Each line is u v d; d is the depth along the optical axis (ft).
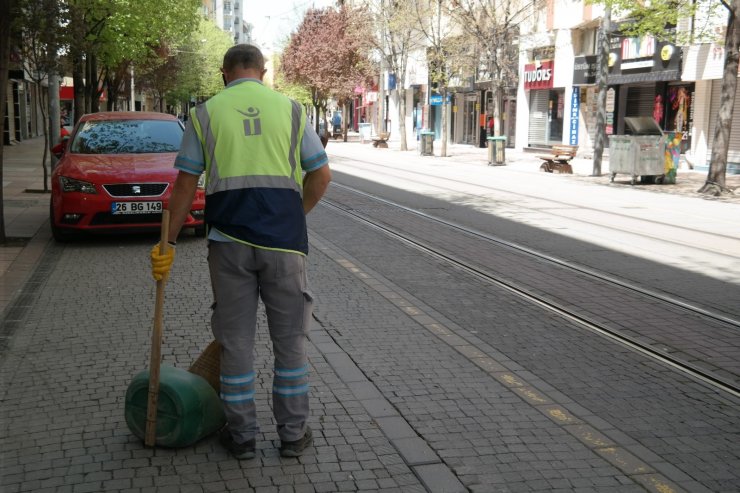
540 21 112.47
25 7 44.39
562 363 18.34
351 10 155.53
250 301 12.49
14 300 23.26
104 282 25.86
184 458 12.69
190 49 183.11
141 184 32.48
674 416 15.20
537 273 28.68
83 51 52.37
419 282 26.81
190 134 12.41
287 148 12.46
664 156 66.13
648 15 61.57
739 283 27.55
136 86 139.33
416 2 114.01
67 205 32.09
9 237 34.40
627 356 19.03
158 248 12.55
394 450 13.17
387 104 196.13
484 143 136.98
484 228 39.52
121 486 11.73
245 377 12.54
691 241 36.42
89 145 35.37
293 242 12.36
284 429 12.71
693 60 78.95
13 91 116.57
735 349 19.84
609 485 12.10
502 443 13.57
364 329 20.66
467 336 20.34
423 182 65.98
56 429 13.83
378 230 38.40
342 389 16.06
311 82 159.74
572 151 79.66
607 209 48.52
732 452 13.56
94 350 18.44
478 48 100.42
